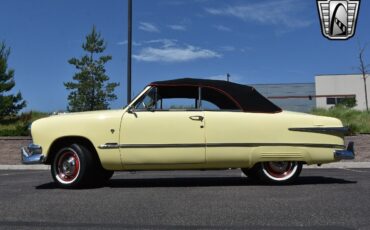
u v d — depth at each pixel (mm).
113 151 8125
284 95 66250
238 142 8125
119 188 8234
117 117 8188
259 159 8180
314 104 65375
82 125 8203
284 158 8195
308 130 8234
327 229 5156
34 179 10438
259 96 8398
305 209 6148
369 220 5555
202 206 6398
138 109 8250
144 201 6816
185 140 8102
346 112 23234
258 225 5340
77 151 8211
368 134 16297
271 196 7113
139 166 8203
